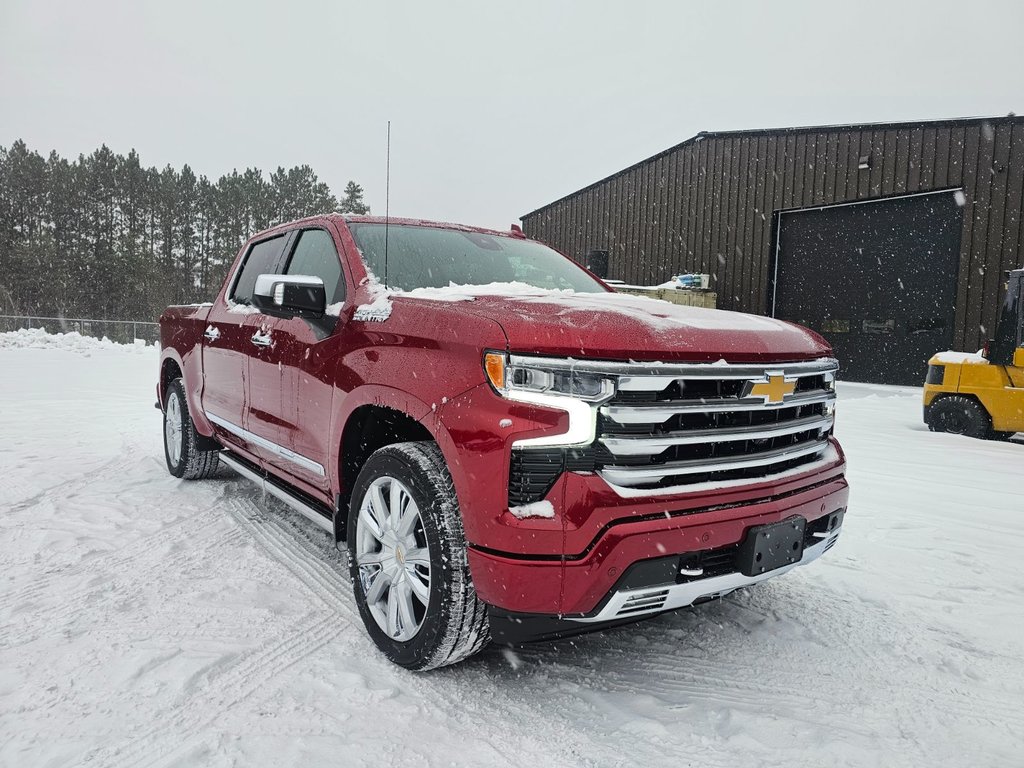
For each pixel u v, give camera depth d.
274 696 2.26
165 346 5.22
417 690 2.34
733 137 19.19
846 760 2.02
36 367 14.09
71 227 54.91
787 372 2.45
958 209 15.80
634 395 2.13
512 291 2.88
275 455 3.49
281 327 3.38
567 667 2.56
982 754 2.07
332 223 3.46
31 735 2.01
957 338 15.62
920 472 6.10
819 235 17.98
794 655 2.69
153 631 2.68
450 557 2.24
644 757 2.01
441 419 2.26
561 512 2.06
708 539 2.20
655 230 21.14
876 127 16.66
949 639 2.84
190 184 59.50
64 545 3.61
